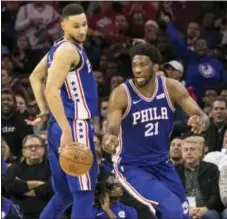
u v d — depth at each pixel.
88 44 31.06
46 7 32.53
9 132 24.94
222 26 31.94
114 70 29.59
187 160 21.02
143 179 16.61
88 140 16.67
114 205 19.94
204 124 16.89
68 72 16.61
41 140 21.69
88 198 16.78
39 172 21.53
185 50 30.11
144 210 20.66
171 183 16.94
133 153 16.88
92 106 16.86
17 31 32.28
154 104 16.81
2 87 28.27
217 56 30.55
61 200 17.42
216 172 21.02
